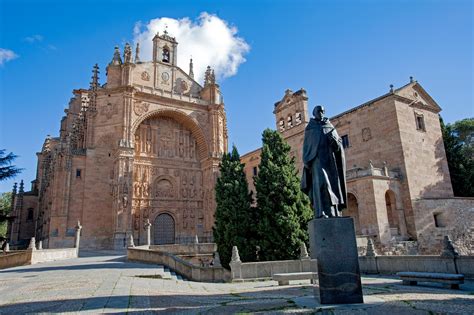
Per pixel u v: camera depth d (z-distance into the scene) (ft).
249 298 37.32
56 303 35.86
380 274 61.00
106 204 167.22
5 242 159.74
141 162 185.78
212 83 209.67
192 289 48.57
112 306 33.30
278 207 82.58
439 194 142.31
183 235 188.44
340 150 34.17
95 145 171.32
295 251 78.23
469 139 186.50
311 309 27.40
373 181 122.11
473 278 47.75
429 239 125.90
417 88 153.89
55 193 160.15
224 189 91.20
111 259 112.47
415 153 139.95
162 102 192.54
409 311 26.35
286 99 179.73
